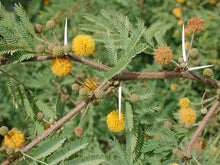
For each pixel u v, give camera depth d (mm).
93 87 233
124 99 234
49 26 226
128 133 227
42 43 229
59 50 212
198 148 233
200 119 271
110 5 370
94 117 380
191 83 376
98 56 273
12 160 211
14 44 218
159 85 409
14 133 214
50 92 363
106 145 375
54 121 226
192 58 233
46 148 215
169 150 233
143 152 233
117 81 223
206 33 356
